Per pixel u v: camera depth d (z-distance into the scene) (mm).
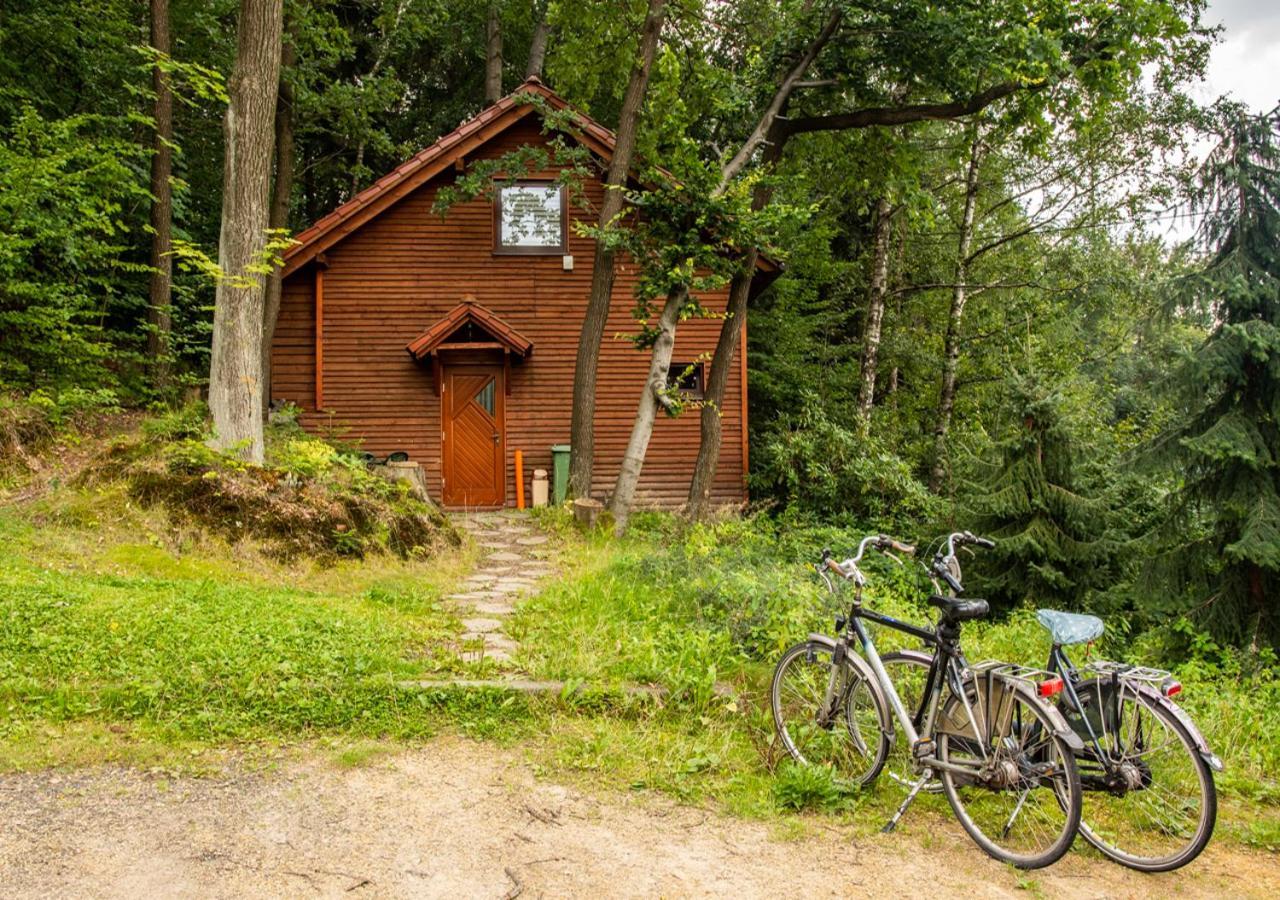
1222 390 9141
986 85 14727
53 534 7930
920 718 4344
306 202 25562
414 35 19875
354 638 6188
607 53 15953
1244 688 7773
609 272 14188
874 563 11930
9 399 10445
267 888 3311
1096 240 20641
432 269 16047
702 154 18359
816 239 20672
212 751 4516
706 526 12500
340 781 4293
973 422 21094
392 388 15914
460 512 15133
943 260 22266
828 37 13977
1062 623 4027
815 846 3916
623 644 6477
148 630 5809
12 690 4859
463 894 3354
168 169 14305
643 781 4461
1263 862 4020
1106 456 12680
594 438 16312
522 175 15453
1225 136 9258
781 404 20859
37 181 10953
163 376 14289
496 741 4895
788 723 4965
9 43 14469
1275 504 8672
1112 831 4160
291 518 9039
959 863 3826
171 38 16734
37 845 3508
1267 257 8938
